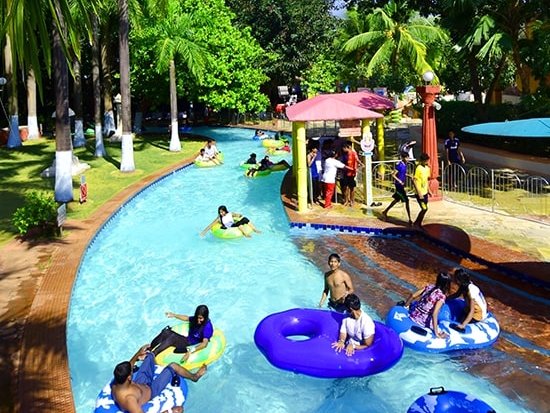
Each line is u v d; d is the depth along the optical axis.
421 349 7.79
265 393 7.22
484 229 12.52
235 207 17.08
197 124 43.59
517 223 12.88
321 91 41.62
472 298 8.02
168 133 36.84
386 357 7.39
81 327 9.19
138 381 6.69
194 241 13.62
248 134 37.19
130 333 8.98
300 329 8.37
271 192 19.19
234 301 10.10
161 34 29.09
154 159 25.33
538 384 7.03
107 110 33.56
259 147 30.80
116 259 12.42
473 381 7.19
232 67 32.72
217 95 32.31
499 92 34.56
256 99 34.34
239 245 13.19
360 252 12.12
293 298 10.13
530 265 10.23
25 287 10.08
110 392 6.57
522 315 8.76
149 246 13.32
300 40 44.38
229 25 33.69
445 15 24.22
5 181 19.56
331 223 13.75
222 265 11.91
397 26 30.03
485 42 22.11
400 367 7.56
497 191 16.09
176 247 13.20
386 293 9.94
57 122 16.30
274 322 8.31
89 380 7.65
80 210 15.62
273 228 14.42
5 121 36.03
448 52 31.08
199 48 28.97
